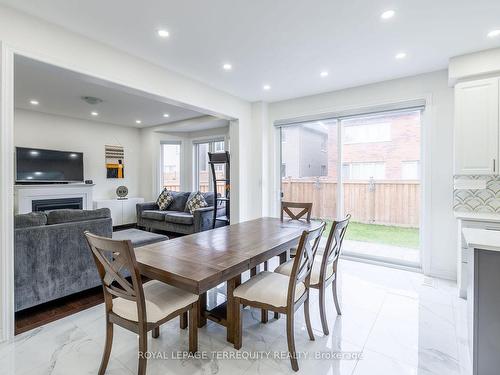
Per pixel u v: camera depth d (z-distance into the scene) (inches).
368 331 84.4
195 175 273.3
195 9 83.4
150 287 72.4
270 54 113.5
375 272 134.7
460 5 81.0
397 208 172.1
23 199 191.6
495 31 95.0
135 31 95.6
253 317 93.4
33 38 85.4
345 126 180.7
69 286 101.5
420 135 135.6
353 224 184.9
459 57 112.6
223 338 80.6
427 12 84.6
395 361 70.9
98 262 64.2
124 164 265.4
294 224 119.0
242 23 91.2
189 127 246.5
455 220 123.7
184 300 68.2
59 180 216.5
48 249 95.6
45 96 169.3
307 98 167.8
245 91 160.1
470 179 117.7
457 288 115.3
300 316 93.9
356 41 102.9
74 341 78.7
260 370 67.2
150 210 237.6
